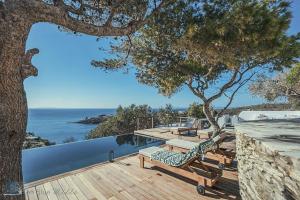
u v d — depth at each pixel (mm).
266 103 15633
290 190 1595
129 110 15219
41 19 1909
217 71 7391
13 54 1747
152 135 10172
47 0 2543
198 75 7086
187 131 11008
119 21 3082
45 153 7859
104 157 7547
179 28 3484
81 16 2676
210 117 7805
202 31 2984
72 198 3662
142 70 6629
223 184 4160
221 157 5117
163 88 7523
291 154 1605
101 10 2686
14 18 1717
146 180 4426
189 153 4090
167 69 6020
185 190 3941
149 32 4035
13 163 1798
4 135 1746
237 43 2980
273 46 3217
